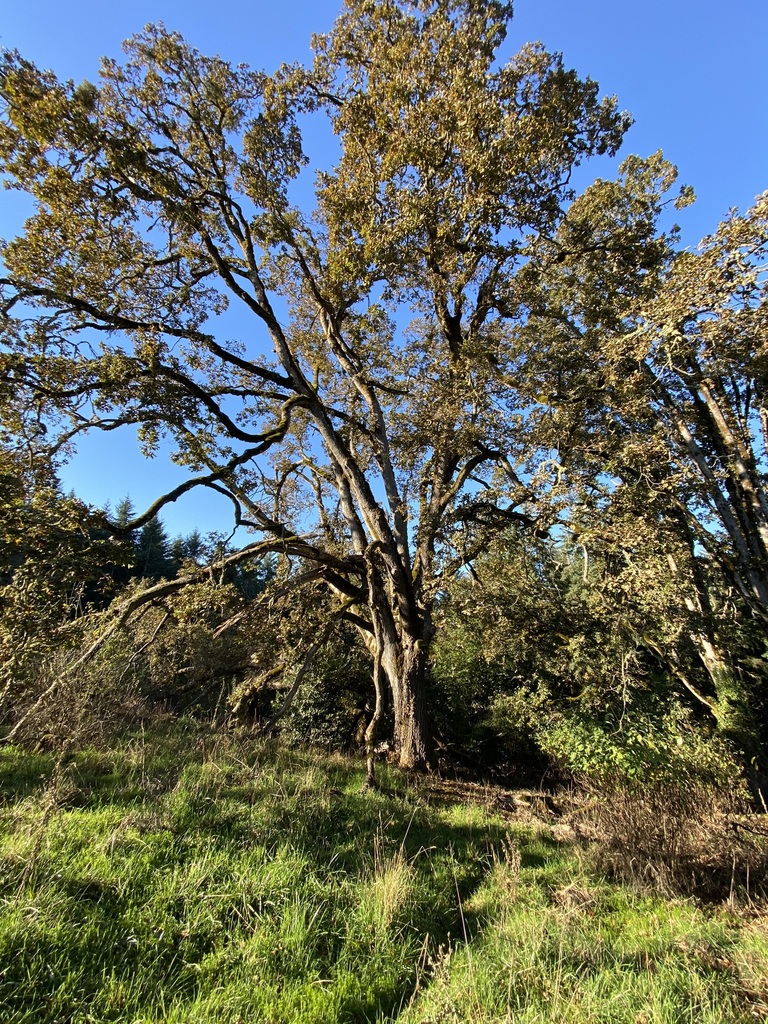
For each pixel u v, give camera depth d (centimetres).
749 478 1402
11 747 710
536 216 1049
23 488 750
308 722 1477
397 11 1067
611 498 950
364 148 1085
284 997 349
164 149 1065
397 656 1246
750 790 1111
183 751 817
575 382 973
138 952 363
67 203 888
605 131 1048
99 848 464
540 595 1321
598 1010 343
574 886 570
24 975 318
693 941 465
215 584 1092
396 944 434
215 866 477
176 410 993
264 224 1187
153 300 1110
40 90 820
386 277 1170
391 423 1354
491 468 1339
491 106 900
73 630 725
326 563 1248
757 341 729
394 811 777
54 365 873
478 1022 332
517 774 1533
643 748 802
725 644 1223
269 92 1128
